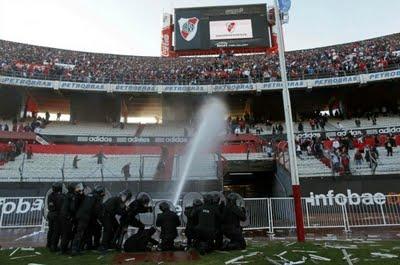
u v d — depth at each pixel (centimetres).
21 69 3119
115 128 3219
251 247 967
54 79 3159
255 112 3681
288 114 1101
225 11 3844
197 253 871
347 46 3784
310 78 3177
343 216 1491
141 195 985
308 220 1496
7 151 2277
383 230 1447
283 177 2070
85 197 923
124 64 3788
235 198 972
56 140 2875
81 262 778
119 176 2078
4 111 3406
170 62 3928
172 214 967
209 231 890
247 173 2402
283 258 784
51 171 2200
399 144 2364
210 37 3794
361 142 2389
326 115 3347
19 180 2016
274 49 3862
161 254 865
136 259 806
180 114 3588
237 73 3316
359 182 1911
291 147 1075
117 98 3550
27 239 1254
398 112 3145
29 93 3369
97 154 2331
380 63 3022
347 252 838
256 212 1474
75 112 3547
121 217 959
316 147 2247
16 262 786
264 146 2506
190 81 3294
